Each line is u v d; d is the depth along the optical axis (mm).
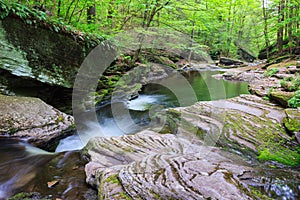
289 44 13117
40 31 4000
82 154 2832
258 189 1509
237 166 1900
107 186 1709
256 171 1807
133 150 2689
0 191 2027
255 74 11055
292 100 4453
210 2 7797
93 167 2303
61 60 4457
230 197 1347
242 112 4363
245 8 19266
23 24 3727
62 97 4770
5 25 3506
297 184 1566
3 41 3520
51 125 3416
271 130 3457
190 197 1382
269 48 19656
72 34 4559
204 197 1361
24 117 3242
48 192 2014
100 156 2570
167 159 2023
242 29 21438
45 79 4203
